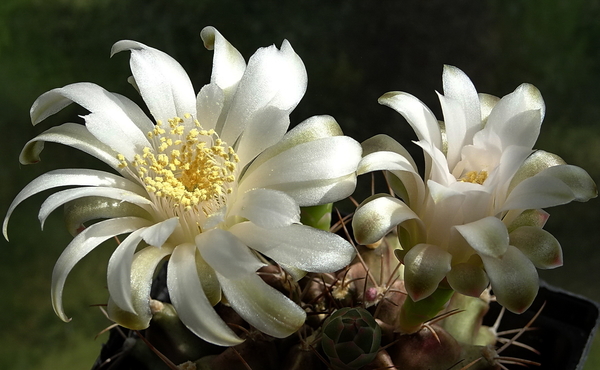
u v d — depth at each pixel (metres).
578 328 0.21
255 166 0.18
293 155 0.17
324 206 0.19
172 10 0.41
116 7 0.42
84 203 0.17
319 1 0.40
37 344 0.34
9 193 0.38
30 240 0.37
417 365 0.18
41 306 0.35
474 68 0.38
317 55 0.38
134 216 0.17
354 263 0.20
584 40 0.39
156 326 0.19
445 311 0.19
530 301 0.16
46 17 0.43
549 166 0.17
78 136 0.17
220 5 0.41
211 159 0.18
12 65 0.42
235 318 0.19
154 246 0.17
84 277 0.35
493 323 0.22
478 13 0.39
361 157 0.17
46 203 0.16
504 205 0.16
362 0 0.40
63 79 0.40
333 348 0.17
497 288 0.16
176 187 0.17
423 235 0.17
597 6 0.40
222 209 0.16
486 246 0.15
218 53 0.18
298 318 0.16
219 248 0.16
